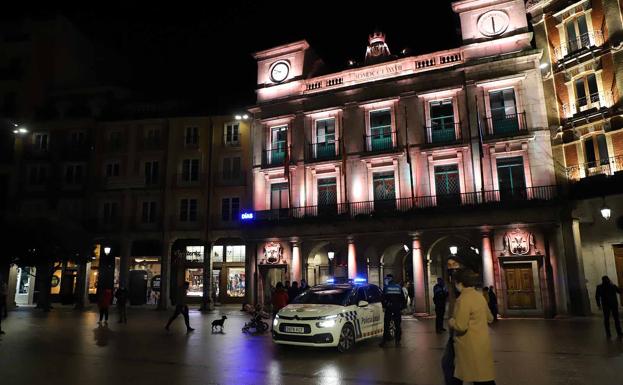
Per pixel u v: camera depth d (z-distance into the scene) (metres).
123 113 37.28
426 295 23.72
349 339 11.66
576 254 21.42
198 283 34.69
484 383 5.18
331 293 12.54
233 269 34.19
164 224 33.97
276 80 30.75
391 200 25.23
